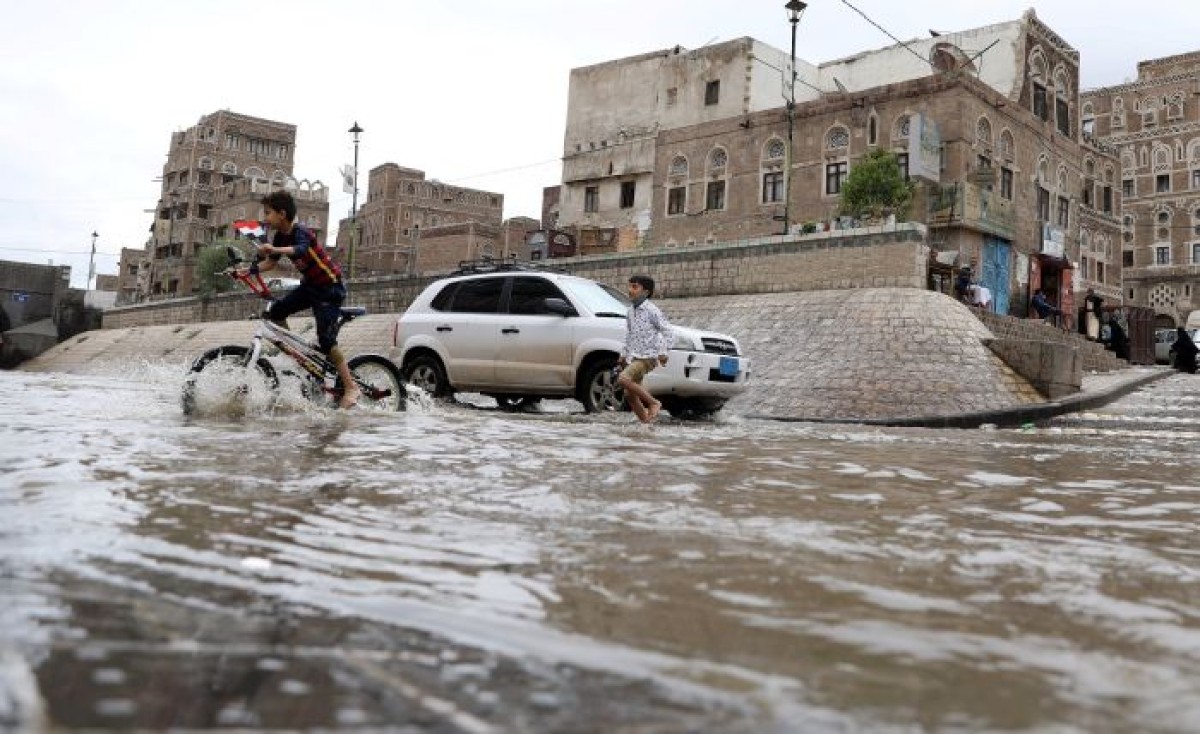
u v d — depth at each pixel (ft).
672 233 116.26
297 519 8.98
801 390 45.19
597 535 8.92
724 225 110.83
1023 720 4.45
